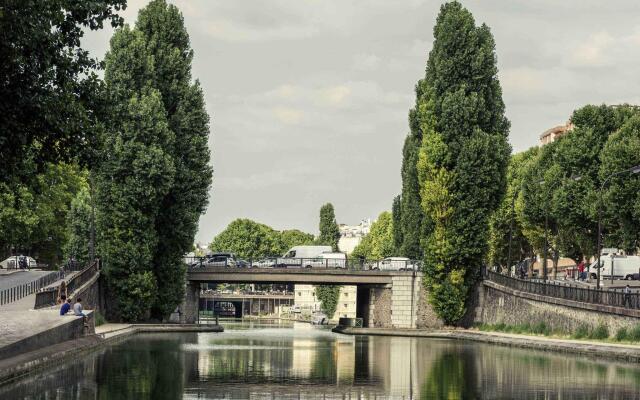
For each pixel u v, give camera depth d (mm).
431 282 108188
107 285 99375
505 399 42094
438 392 44781
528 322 91438
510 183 147625
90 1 45688
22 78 43594
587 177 115125
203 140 106375
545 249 97375
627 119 115812
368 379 50656
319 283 118750
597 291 75188
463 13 106125
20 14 41406
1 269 112250
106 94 48844
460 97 104500
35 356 49844
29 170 47344
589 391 44688
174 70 104250
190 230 104062
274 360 62531
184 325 106062
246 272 115688
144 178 96250
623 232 107062
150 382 46469
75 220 134875
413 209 126688
